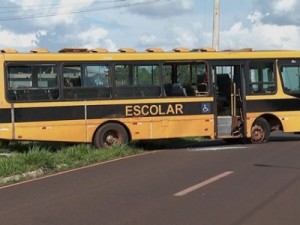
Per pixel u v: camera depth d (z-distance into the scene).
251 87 17.02
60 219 7.30
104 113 15.49
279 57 17.28
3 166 11.49
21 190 9.73
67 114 15.13
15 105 14.64
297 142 17.53
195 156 13.97
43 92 14.93
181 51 16.36
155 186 9.61
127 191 9.22
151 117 15.90
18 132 14.66
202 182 9.87
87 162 13.09
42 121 14.88
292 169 11.24
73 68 15.25
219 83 16.81
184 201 8.27
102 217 7.35
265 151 14.73
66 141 15.17
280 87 17.27
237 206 7.82
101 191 9.29
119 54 15.68
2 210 8.01
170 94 16.12
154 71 15.99
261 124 17.20
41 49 15.12
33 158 12.10
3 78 14.56
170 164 12.48
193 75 16.41
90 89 15.38
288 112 17.30
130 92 15.76
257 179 10.07
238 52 16.91
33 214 7.66
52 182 10.48
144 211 7.64
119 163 12.91
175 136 16.11
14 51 14.84
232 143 17.70
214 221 6.96
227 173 10.84
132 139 15.79
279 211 7.46
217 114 16.64
